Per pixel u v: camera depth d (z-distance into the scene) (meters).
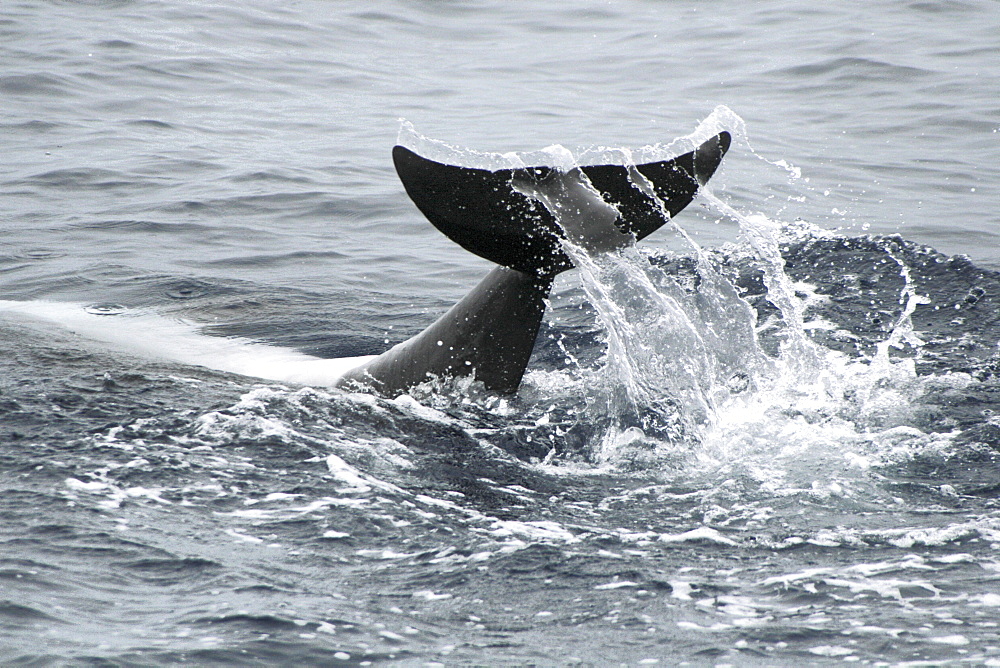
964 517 22.28
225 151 66.50
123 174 60.97
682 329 30.84
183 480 23.23
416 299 42.78
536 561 20.14
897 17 101.75
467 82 87.25
